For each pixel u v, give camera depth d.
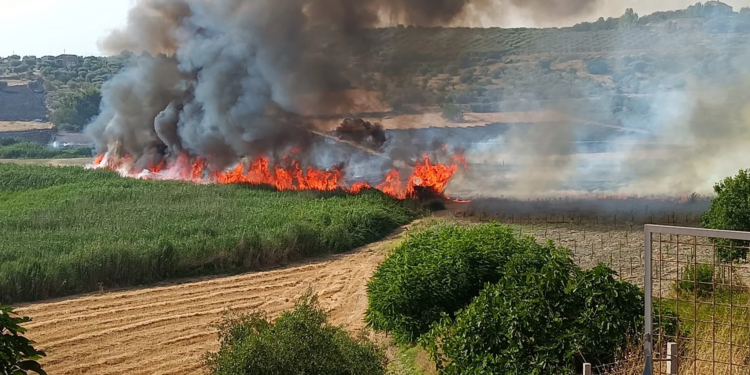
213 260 24.11
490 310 12.48
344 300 20.75
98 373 15.47
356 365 11.48
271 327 12.38
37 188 41.16
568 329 11.82
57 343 17.19
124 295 21.23
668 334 11.66
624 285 12.23
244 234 25.28
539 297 12.17
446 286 16.05
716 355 10.77
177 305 20.36
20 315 19.22
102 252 22.41
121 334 17.91
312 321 11.45
